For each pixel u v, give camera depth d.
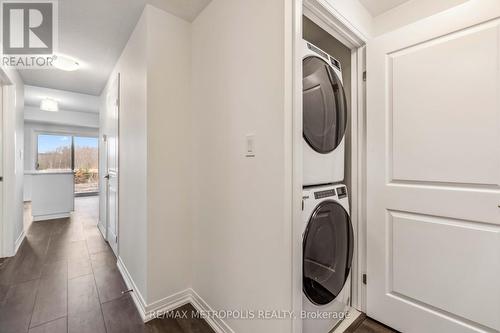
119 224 2.34
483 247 1.14
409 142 1.38
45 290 1.90
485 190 1.14
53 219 4.24
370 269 1.56
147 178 1.60
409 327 1.38
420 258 1.34
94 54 2.35
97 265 2.36
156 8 1.64
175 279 1.72
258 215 1.19
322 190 1.35
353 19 1.42
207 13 1.60
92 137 7.56
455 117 1.22
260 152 1.18
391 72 1.45
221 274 1.47
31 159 6.35
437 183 1.29
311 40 1.96
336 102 1.49
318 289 1.29
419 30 1.33
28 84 3.37
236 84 1.34
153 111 1.62
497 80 1.10
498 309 1.11
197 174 1.74
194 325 1.53
